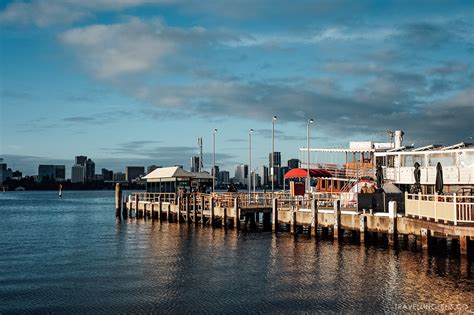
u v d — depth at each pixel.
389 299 23.08
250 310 21.92
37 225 68.25
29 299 24.28
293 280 27.20
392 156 58.78
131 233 52.25
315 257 33.88
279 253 35.88
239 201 52.81
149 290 25.67
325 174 60.72
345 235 44.88
